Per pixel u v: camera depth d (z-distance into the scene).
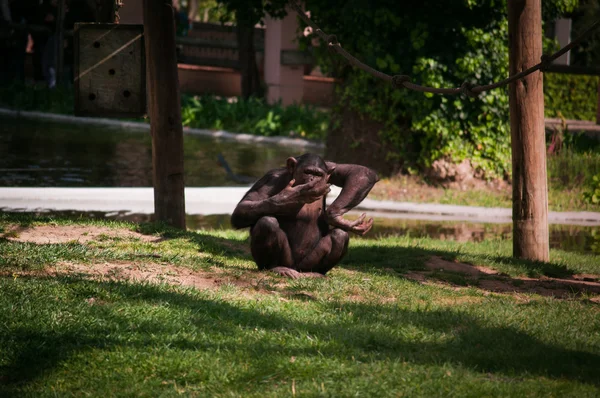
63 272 8.91
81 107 12.33
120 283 8.37
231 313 7.76
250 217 9.80
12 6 44.41
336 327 7.53
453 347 7.13
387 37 22.53
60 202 18.50
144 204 18.64
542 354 6.96
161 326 7.19
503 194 22.75
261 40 48.38
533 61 13.58
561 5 23.11
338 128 24.89
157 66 12.96
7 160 24.11
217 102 38.84
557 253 15.27
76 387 5.93
